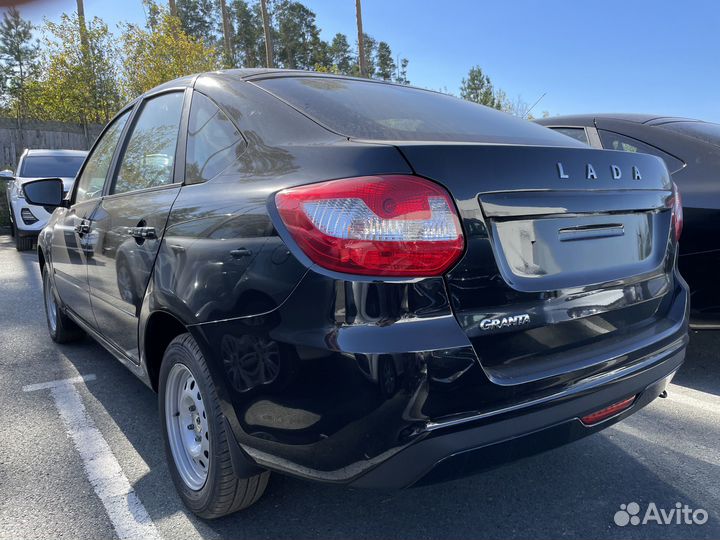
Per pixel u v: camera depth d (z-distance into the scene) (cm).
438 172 166
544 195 186
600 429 203
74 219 361
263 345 174
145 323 242
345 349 156
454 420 161
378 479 163
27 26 3434
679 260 359
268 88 234
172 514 232
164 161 264
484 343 169
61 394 356
